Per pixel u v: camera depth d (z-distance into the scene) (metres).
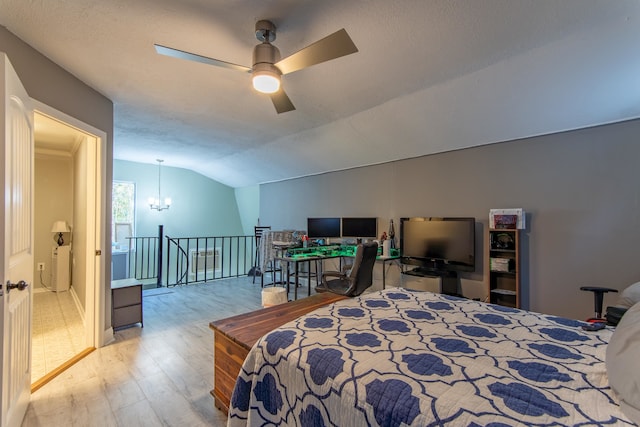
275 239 5.22
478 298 3.49
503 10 1.71
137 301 3.38
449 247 3.61
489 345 1.37
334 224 4.89
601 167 2.71
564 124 2.80
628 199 2.58
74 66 2.33
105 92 2.82
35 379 2.25
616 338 1.03
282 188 6.18
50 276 4.94
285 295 2.67
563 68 2.25
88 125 2.66
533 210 3.09
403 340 1.41
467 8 1.69
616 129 2.64
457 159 3.66
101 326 2.85
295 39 1.98
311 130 4.04
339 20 1.80
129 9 1.71
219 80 2.61
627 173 2.58
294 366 1.28
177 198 7.08
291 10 1.71
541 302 3.02
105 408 1.95
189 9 1.71
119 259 6.12
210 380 2.29
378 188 4.49
